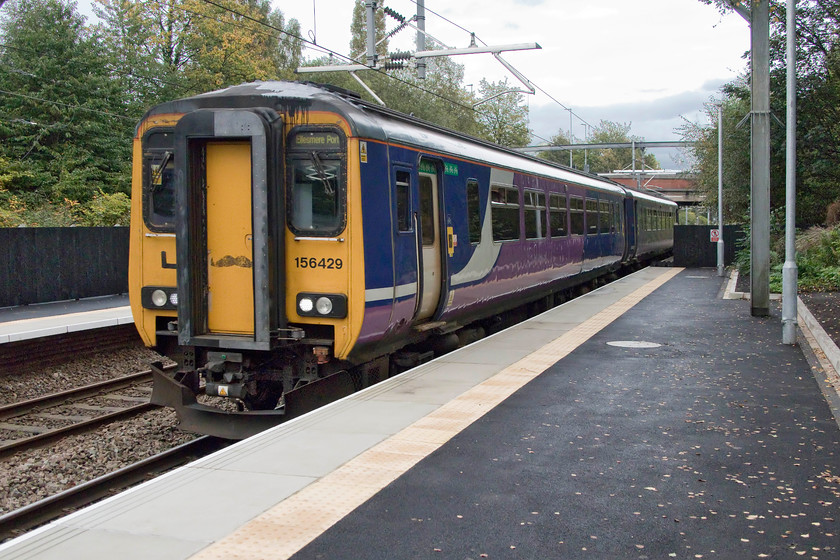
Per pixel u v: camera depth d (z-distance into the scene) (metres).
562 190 17.56
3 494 7.25
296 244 8.00
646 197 32.53
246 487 5.36
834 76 25.28
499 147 13.90
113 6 38.97
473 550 4.39
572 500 5.18
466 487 5.41
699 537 4.56
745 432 6.86
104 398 11.27
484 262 11.95
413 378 9.09
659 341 12.11
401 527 4.70
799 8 24.14
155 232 8.42
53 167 31.00
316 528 4.67
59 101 31.72
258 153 7.67
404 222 9.03
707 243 34.22
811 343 11.94
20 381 11.88
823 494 5.28
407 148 9.10
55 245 19.00
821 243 24.23
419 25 17.62
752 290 15.30
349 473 5.68
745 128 31.86
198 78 39.28
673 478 5.62
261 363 8.21
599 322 14.39
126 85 36.00
